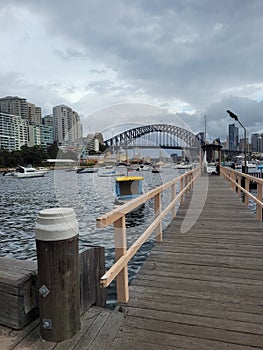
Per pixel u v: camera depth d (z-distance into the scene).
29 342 1.72
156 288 2.73
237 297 2.52
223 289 2.69
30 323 1.87
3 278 1.81
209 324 2.09
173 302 2.45
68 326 1.77
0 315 1.84
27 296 1.84
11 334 1.77
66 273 1.75
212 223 5.37
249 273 3.05
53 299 1.72
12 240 8.83
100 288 2.37
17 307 1.78
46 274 1.71
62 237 1.72
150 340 1.89
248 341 1.88
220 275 3.02
